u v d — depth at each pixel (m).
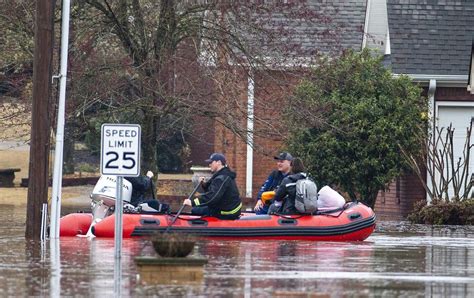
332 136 113.75
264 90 99.31
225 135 126.25
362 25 135.00
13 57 101.94
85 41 98.88
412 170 118.06
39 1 74.94
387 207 130.25
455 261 63.94
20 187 155.62
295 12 100.25
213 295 46.50
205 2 98.69
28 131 115.00
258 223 78.06
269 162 131.12
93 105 102.06
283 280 52.16
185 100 97.12
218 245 72.62
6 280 51.56
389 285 51.00
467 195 111.06
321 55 106.62
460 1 131.12
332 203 83.31
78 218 81.06
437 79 124.56
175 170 177.75
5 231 86.38
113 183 79.75
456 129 125.75
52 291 47.69
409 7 130.25
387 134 114.31
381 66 116.81
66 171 166.88
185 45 99.69
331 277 53.78
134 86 99.25
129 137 59.28
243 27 98.62
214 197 77.31
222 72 97.56
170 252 52.88
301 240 78.31
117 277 52.56
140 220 77.12
